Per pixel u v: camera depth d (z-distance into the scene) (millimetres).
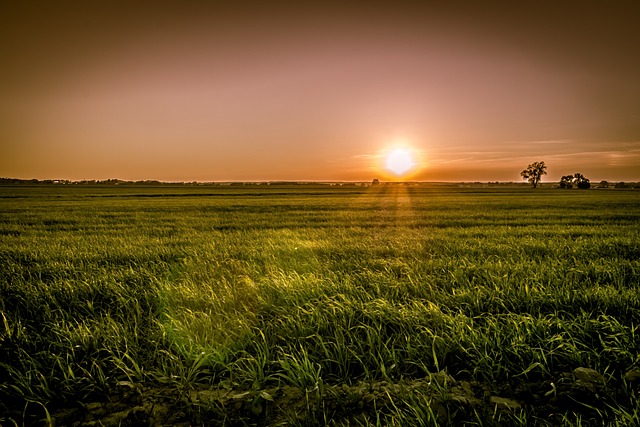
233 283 6391
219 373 3533
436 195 63469
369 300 5277
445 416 2738
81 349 3881
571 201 42594
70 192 67438
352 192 78438
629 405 2848
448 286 6055
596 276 6648
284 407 2943
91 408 2984
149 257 9258
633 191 90875
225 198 50812
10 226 17734
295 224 18891
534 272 6816
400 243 11109
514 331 4000
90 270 7629
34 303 5379
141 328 4602
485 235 13719
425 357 3625
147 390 3250
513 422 2670
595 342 3938
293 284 5895
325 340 4051
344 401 2967
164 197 52812
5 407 3020
